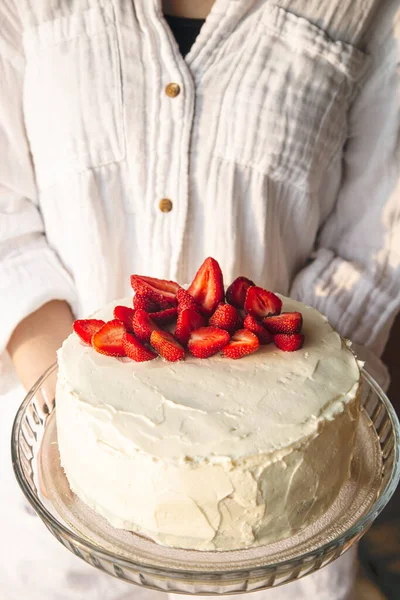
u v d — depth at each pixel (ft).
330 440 1.73
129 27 2.16
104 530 1.75
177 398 1.73
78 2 2.17
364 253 2.58
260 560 1.67
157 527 1.68
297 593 2.28
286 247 2.53
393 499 3.74
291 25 2.17
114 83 2.20
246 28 2.18
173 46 2.18
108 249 2.39
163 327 1.92
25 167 2.43
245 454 1.62
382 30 2.28
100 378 1.79
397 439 1.87
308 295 2.53
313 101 2.26
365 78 2.35
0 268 2.36
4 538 2.45
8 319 2.28
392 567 3.42
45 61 2.24
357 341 2.60
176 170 2.27
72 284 2.48
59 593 2.43
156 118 2.22
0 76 2.29
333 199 2.59
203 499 1.64
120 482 1.68
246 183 2.32
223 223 2.33
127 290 2.52
